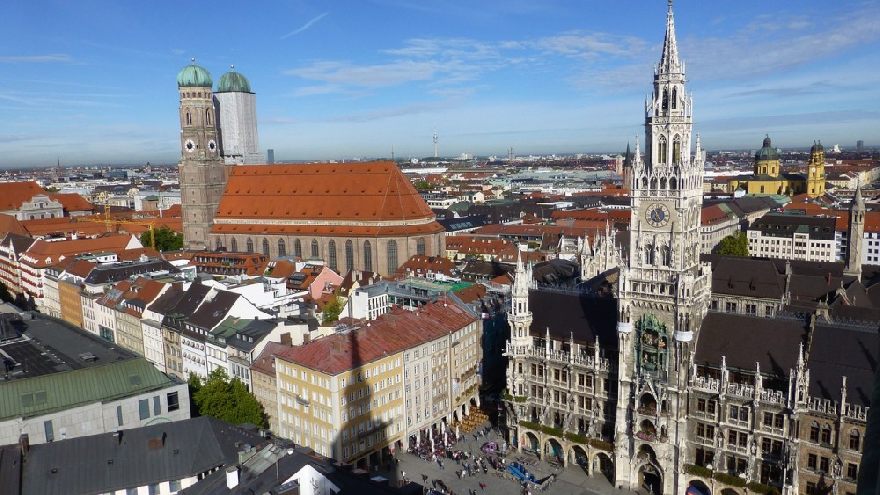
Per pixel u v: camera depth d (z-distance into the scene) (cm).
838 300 14475
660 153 10569
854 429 9138
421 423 13538
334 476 7588
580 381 12081
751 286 16688
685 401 10681
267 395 13362
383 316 14175
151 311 17362
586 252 17188
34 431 10000
